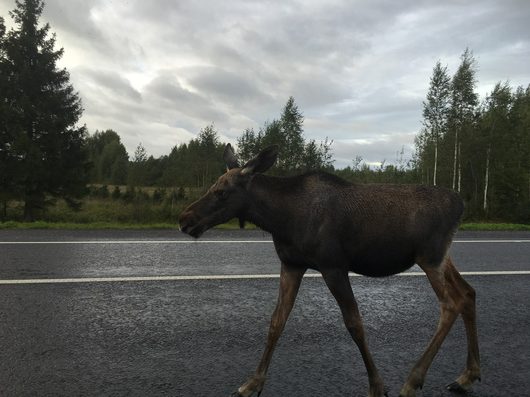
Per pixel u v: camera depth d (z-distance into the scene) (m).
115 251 8.26
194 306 5.04
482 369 3.59
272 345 3.17
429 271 3.11
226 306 5.07
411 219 3.07
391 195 3.15
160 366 3.48
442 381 3.38
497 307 5.27
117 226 12.58
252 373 3.40
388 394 3.13
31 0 21.44
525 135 26.92
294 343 4.05
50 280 5.98
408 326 4.58
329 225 3.04
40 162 20.17
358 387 3.21
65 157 21.62
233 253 8.29
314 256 3.07
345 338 4.20
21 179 20.17
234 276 6.46
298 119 23.58
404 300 5.51
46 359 3.54
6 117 20.19
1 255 7.67
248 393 3.02
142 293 5.50
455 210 3.18
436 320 4.79
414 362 3.70
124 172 59.06
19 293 5.36
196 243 9.42
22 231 11.01
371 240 3.06
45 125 20.69
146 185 36.41
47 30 21.89
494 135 25.94
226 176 3.25
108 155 66.12
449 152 26.73
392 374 3.46
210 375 3.35
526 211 22.91
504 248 9.68
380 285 6.21
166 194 19.56
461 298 3.30
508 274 7.00
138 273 6.52
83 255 7.80
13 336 4.00
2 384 3.10
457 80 26.14
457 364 3.69
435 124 26.84
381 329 4.47
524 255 8.80
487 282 6.46
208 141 30.78
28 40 21.11
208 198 3.22
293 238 3.15
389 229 3.06
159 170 38.41
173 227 12.60
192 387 3.14
